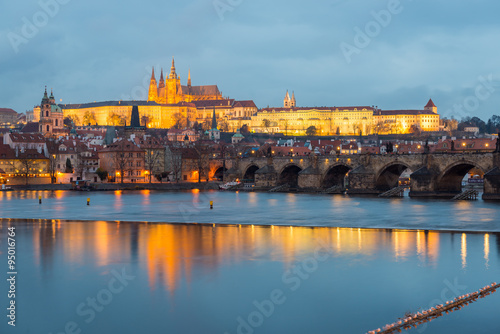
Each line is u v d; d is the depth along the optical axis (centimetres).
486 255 11156
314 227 15200
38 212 18862
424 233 14012
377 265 10356
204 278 9500
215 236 13525
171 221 16500
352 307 8181
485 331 7325
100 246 12150
